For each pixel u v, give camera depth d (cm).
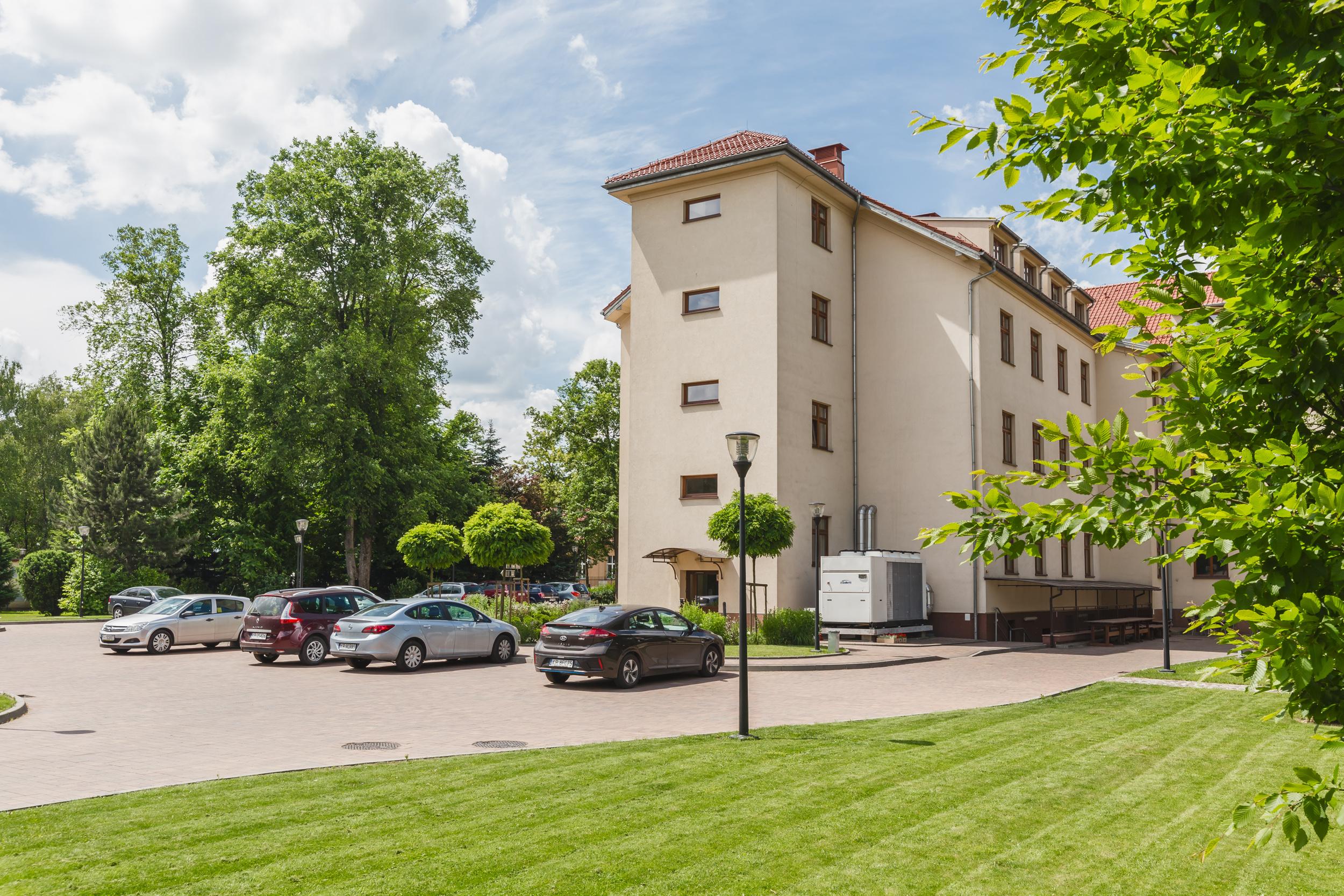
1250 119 278
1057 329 3584
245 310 4247
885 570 2623
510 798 796
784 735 1147
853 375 3056
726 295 2794
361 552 4400
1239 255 299
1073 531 301
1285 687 285
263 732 1195
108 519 4519
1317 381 281
